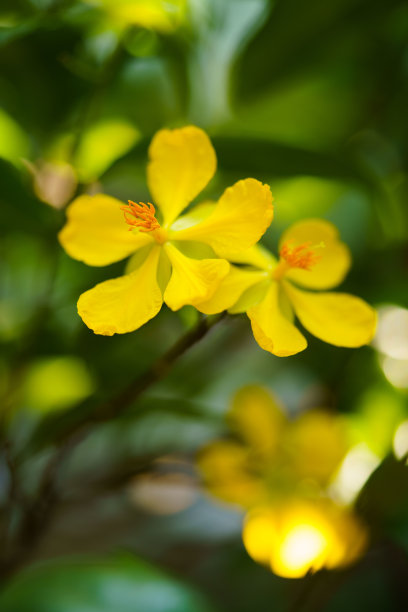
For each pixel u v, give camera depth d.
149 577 0.35
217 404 0.51
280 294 0.32
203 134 0.31
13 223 0.35
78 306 0.30
